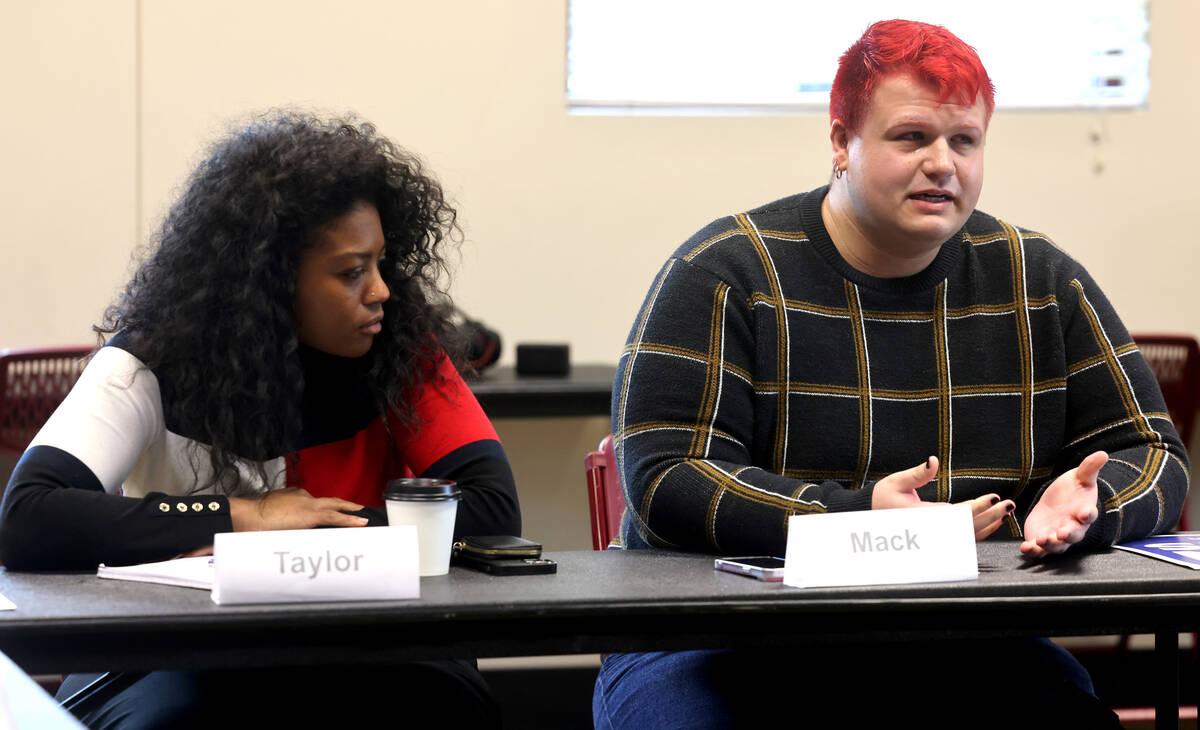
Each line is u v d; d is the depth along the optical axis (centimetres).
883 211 276
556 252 600
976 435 291
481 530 274
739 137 607
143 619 189
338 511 256
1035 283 302
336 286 268
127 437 262
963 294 299
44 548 236
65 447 252
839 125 286
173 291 267
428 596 205
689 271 288
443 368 297
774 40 612
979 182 279
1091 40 626
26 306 572
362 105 583
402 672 254
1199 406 549
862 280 292
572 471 600
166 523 240
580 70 602
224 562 198
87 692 254
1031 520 252
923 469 237
